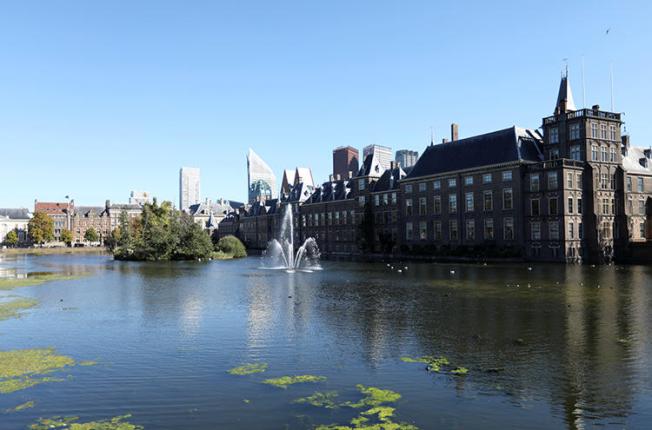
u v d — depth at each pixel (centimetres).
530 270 5534
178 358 1869
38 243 19525
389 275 5250
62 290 4138
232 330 2358
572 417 1277
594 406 1347
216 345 2061
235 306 3105
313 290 3922
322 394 1450
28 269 7044
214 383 1566
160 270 6600
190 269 6756
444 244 8450
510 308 2856
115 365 1786
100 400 1431
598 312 2684
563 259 6725
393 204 9875
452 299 3272
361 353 1900
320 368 1712
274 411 1327
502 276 4809
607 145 7212
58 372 1708
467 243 8088
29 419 1301
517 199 7275
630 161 7788
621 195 7256
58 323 2588
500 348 1945
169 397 1446
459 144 8538
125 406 1383
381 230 10200
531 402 1377
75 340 2189
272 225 14925
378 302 3186
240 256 10794
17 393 1498
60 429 1233
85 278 5347
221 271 6297
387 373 1642
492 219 7669
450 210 8375
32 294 3869
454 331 2264
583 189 6981
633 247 6856
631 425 1227
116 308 3084
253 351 1956
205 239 9756
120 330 2392
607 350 1897
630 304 2931
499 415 1289
